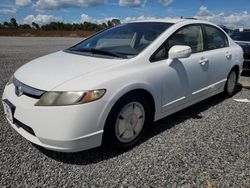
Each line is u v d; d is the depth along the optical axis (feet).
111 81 9.32
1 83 19.65
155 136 11.60
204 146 10.72
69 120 8.54
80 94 8.64
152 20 13.79
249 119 13.73
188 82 12.70
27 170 8.93
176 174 8.83
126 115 10.09
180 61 12.14
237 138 11.48
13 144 10.61
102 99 8.99
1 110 14.14
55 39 82.99
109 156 9.92
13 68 26.37
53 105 8.59
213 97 17.54
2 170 8.87
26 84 9.48
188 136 11.63
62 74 9.39
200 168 9.18
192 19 14.21
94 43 13.06
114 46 12.09
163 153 10.16
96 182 8.40
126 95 9.86
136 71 10.25
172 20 13.43
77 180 8.48
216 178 8.63
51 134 8.65
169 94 11.75
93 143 9.19
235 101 16.83
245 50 23.93
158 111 11.43
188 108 15.29
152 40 11.64
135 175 8.77
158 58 11.34
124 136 10.19
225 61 15.74
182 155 10.02
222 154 10.11
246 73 25.84
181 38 12.70
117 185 8.27
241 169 9.14
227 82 16.67
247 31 27.99
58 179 8.51
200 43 14.08
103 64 10.09
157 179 8.57
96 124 9.02
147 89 10.50
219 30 16.20
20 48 48.29
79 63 10.36
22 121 9.23
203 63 13.62
